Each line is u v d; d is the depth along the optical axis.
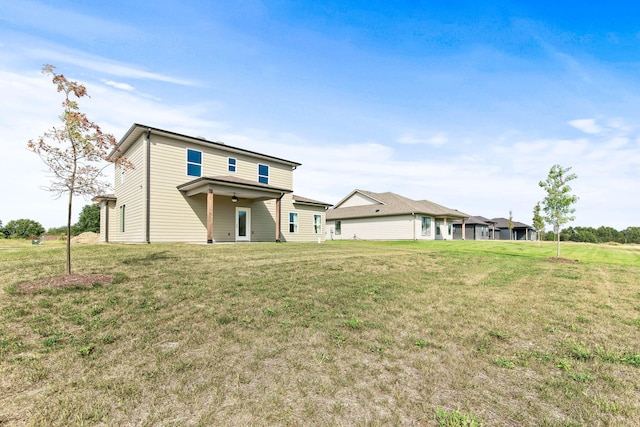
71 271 6.52
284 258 9.93
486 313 5.10
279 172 19.42
